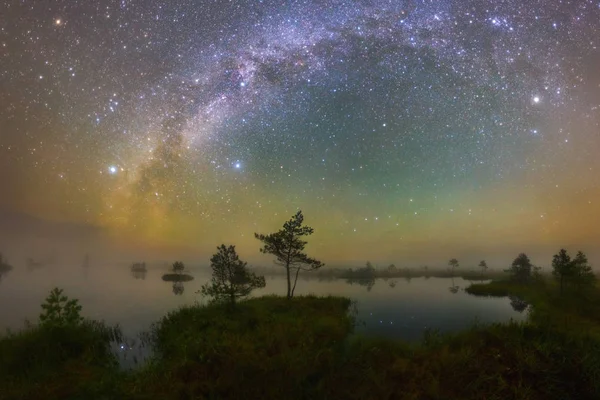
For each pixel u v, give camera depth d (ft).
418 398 27.02
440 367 31.73
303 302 75.92
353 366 31.96
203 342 40.42
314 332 48.52
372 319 65.67
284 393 27.22
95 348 43.93
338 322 56.85
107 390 30.48
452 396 27.43
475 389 28.07
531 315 65.62
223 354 34.94
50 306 48.83
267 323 54.75
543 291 99.60
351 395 26.94
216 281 69.67
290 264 87.81
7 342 43.75
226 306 65.31
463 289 121.60
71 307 50.01
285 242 83.30
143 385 30.53
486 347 36.50
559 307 75.97
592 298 82.74
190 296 99.86
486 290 112.98
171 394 28.32
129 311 75.46
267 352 36.70
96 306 82.33
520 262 132.77
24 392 31.01
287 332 47.01
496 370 30.66
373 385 28.45
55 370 36.76
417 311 74.74
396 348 38.14
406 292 111.55
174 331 52.34
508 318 66.95
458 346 38.19
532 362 31.53
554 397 27.14
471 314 71.26
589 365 30.66
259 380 29.27
